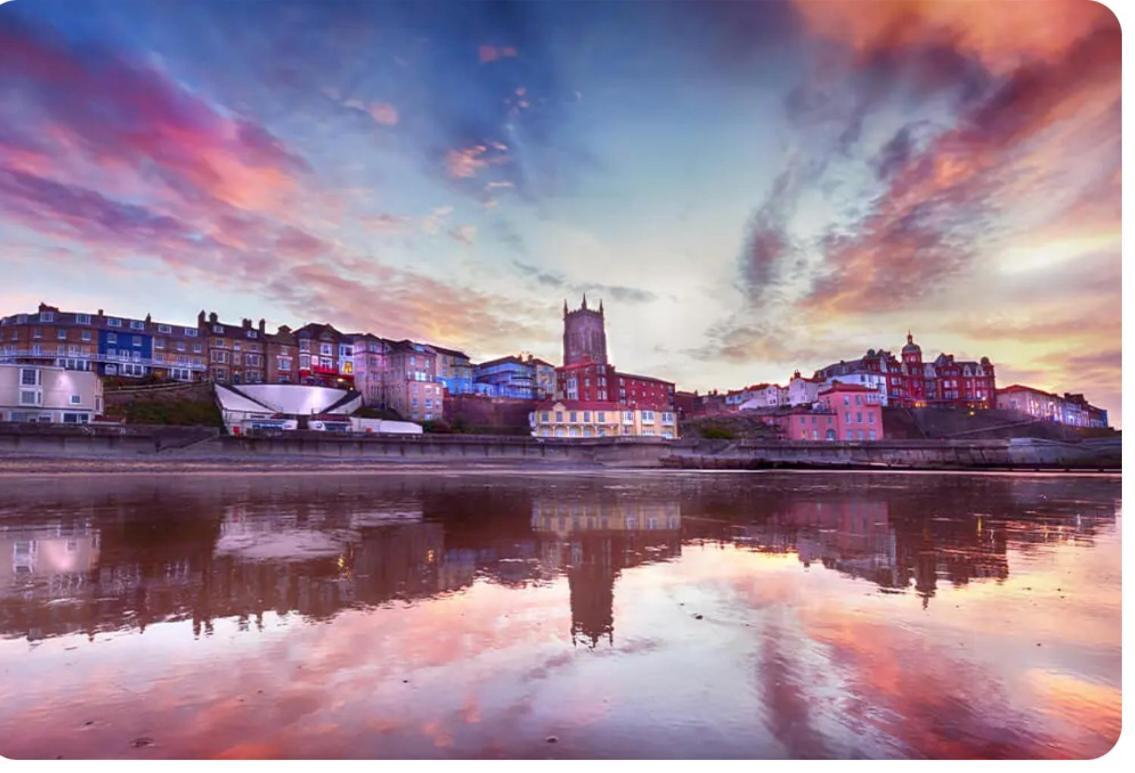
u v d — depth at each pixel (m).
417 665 4.09
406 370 71.62
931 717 3.39
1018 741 3.15
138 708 3.43
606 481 29.73
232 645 4.48
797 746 3.08
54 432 34.81
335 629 4.87
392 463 45.06
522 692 3.66
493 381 84.94
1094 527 11.45
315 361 72.25
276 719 3.30
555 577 6.88
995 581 6.70
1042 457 53.34
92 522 11.68
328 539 9.59
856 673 4.00
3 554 8.16
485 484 25.80
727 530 10.95
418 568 7.33
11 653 4.31
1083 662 4.22
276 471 36.59
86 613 5.32
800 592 6.17
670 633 4.81
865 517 13.13
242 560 7.78
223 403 55.28
